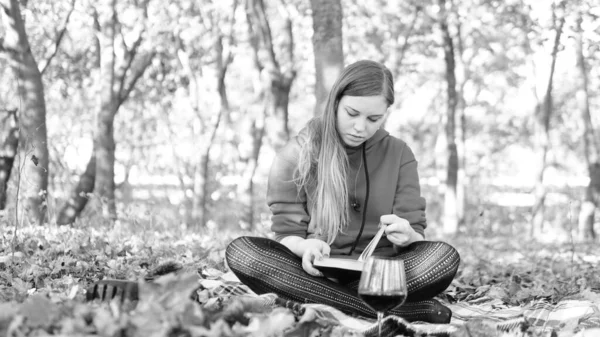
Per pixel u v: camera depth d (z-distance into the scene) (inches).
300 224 154.1
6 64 545.0
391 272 103.9
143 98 732.7
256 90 621.0
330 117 149.3
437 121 1072.2
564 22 512.1
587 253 425.1
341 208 150.8
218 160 892.6
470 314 164.7
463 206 752.3
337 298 139.1
